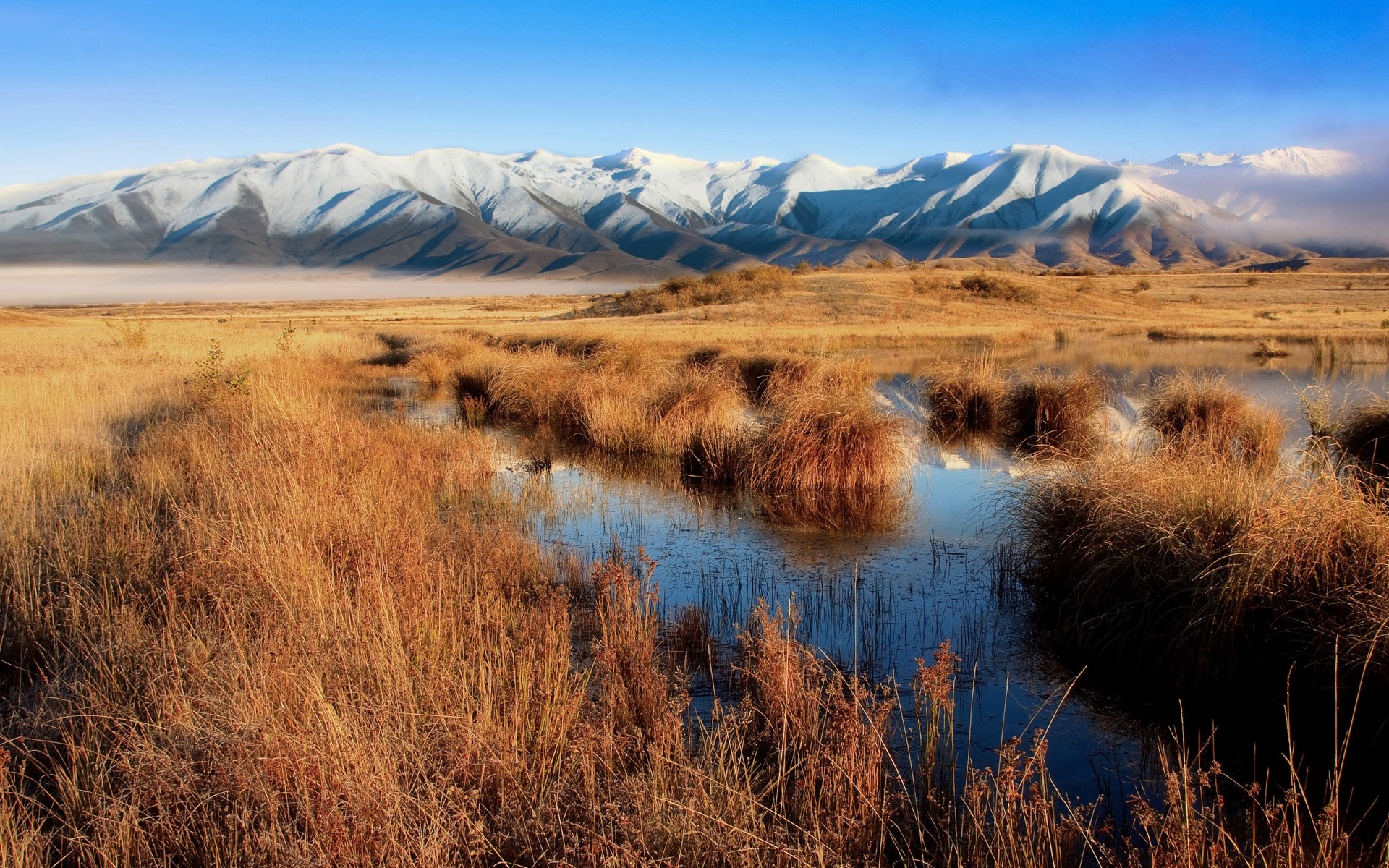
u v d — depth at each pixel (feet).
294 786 9.78
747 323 133.28
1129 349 98.27
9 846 8.67
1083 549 18.49
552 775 10.89
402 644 13.38
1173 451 23.22
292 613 14.37
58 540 19.12
